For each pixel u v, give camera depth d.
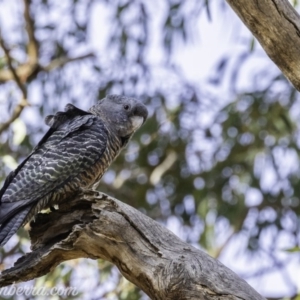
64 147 7.58
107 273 11.88
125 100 8.92
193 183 15.62
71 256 6.83
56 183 7.37
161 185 15.78
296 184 15.16
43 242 6.98
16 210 7.06
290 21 7.09
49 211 7.57
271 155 14.98
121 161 15.66
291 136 15.04
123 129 8.80
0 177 12.97
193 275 6.22
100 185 15.58
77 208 6.86
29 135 14.48
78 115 8.13
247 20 7.20
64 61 15.21
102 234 6.58
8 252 12.49
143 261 6.50
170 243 6.57
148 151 15.45
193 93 15.23
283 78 14.95
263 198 15.38
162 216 15.63
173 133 15.31
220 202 15.27
